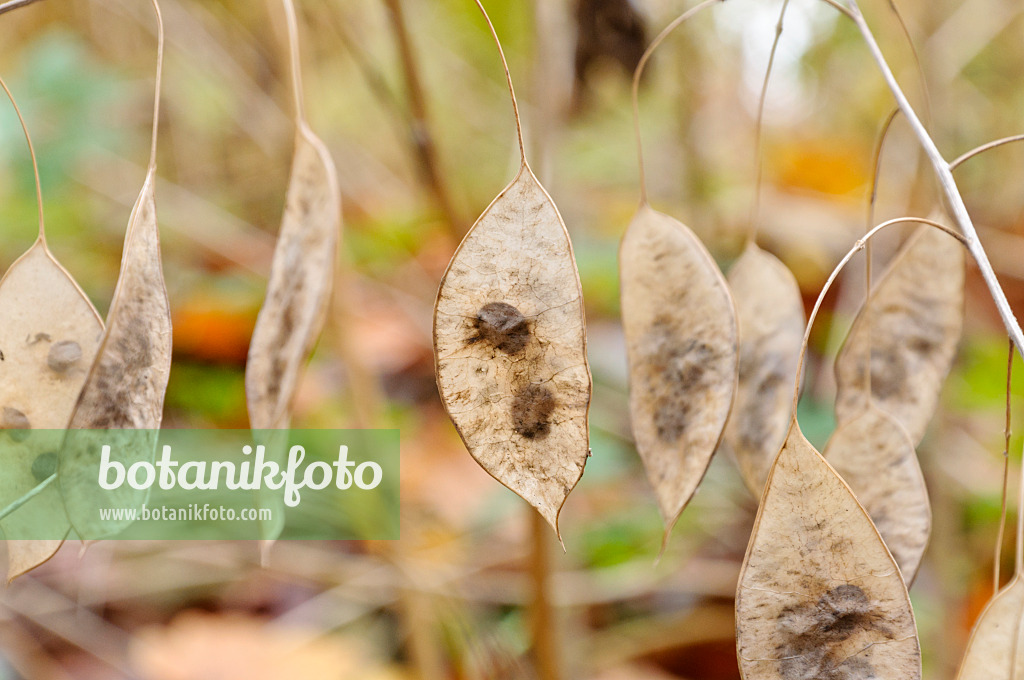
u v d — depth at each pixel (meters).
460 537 0.58
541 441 0.24
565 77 0.47
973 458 0.60
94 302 0.72
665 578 0.54
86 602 0.53
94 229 0.80
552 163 0.39
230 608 0.58
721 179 0.84
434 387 0.77
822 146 1.04
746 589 0.24
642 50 0.47
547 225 0.24
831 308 0.78
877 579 0.24
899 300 0.28
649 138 0.87
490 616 0.49
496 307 0.24
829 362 0.64
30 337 0.26
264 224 0.86
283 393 0.25
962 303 0.28
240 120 0.70
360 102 0.71
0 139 0.71
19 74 0.83
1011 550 0.55
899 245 0.44
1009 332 0.24
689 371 0.26
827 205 0.90
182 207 0.82
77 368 0.26
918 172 0.42
